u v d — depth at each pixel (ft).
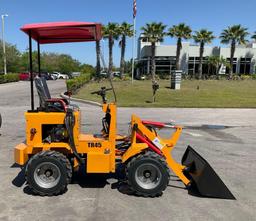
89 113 43.98
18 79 138.41
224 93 79.92
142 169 15.14
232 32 146.30
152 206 14.25
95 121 37.06
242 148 25.75
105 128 16.76
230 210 14.05
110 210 13.76
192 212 13.74
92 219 12.92
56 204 14.30
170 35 137.90
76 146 15.79
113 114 15.62
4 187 16.29
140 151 15.58
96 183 16.92
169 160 16.28
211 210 13.99
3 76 120.78
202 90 86.53
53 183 15.08
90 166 15.47
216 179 15.48
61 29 16.90
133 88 87.45
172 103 56.70
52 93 77.41
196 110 49.73
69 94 22.82
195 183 15.93
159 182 15.08
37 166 14.96
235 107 53.21
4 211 13.57
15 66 195.62
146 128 16.08
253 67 172.04
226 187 15.46
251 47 177.27
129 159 15.71
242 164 21.18
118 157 17.12
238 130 33.81
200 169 15.84
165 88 88.99
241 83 119.75
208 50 170.40
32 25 15.85
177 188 16.46
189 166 17.35
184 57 167.02
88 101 56.44
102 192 15.74
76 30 17.26
